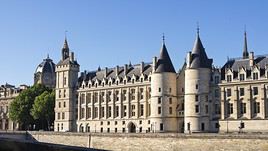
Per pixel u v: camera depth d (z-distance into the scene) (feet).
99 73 571.69
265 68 401.90
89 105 557.33
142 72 509.35
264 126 389.60
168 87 462.19
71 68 583.17
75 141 437.58
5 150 160.76
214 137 320.91
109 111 534.78
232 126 410.11
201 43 447.01
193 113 429.38
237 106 411.13
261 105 395.96
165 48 477.77
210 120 426.10
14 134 495.41
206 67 435.12
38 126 637.30
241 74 414.62
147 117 489.67
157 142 359.05
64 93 583.58
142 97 501.56
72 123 574.56
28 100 625.41
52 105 601.62
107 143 402.11
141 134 372.58
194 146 332.39
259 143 294.87
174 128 460.14
